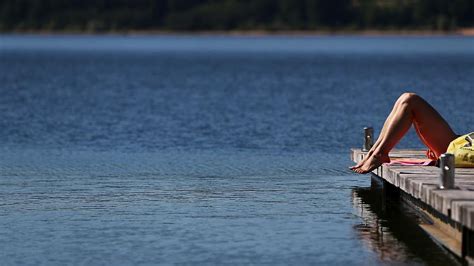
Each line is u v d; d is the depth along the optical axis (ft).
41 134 259.19
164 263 116.78
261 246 125.18
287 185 173.47
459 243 119.75
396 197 156.15
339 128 276.21
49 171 189.98
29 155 214.69
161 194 163.53
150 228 135.95
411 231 134.00
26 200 157.79
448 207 112.57
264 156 213.46
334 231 134.41
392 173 141.49
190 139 247.29
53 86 523.29
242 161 204.95
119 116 317.42
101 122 295.07
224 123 290.76
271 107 358.84
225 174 186.50
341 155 215.51
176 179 180.14
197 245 125.70
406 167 145.28
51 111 339.16
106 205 153.38
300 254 120.98
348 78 611.88
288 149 226.17
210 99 408.87
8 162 202.80
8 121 296.92
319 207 152.46
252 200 158.30
